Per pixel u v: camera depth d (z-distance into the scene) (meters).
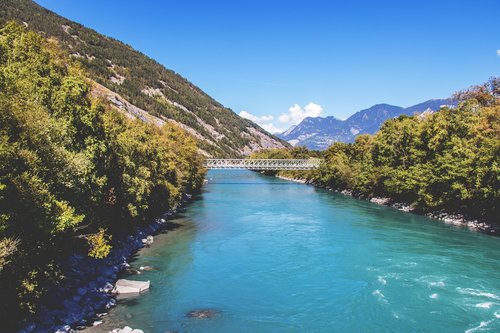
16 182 20.28
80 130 32.81
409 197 78.44
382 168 87.44
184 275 34.38
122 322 24.38
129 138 48.44
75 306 25.03
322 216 66.94
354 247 44.59
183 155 82.56
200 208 75.44
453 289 30.78
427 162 72.19
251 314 26.36
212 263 38.16
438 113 79.94
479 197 57.44
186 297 29.19
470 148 63.62
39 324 21.34
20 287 19.98
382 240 48.12
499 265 37.19
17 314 20.23
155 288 30.92
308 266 37.34
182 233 51.91
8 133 21.77
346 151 128.25
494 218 56.97
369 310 26.98
